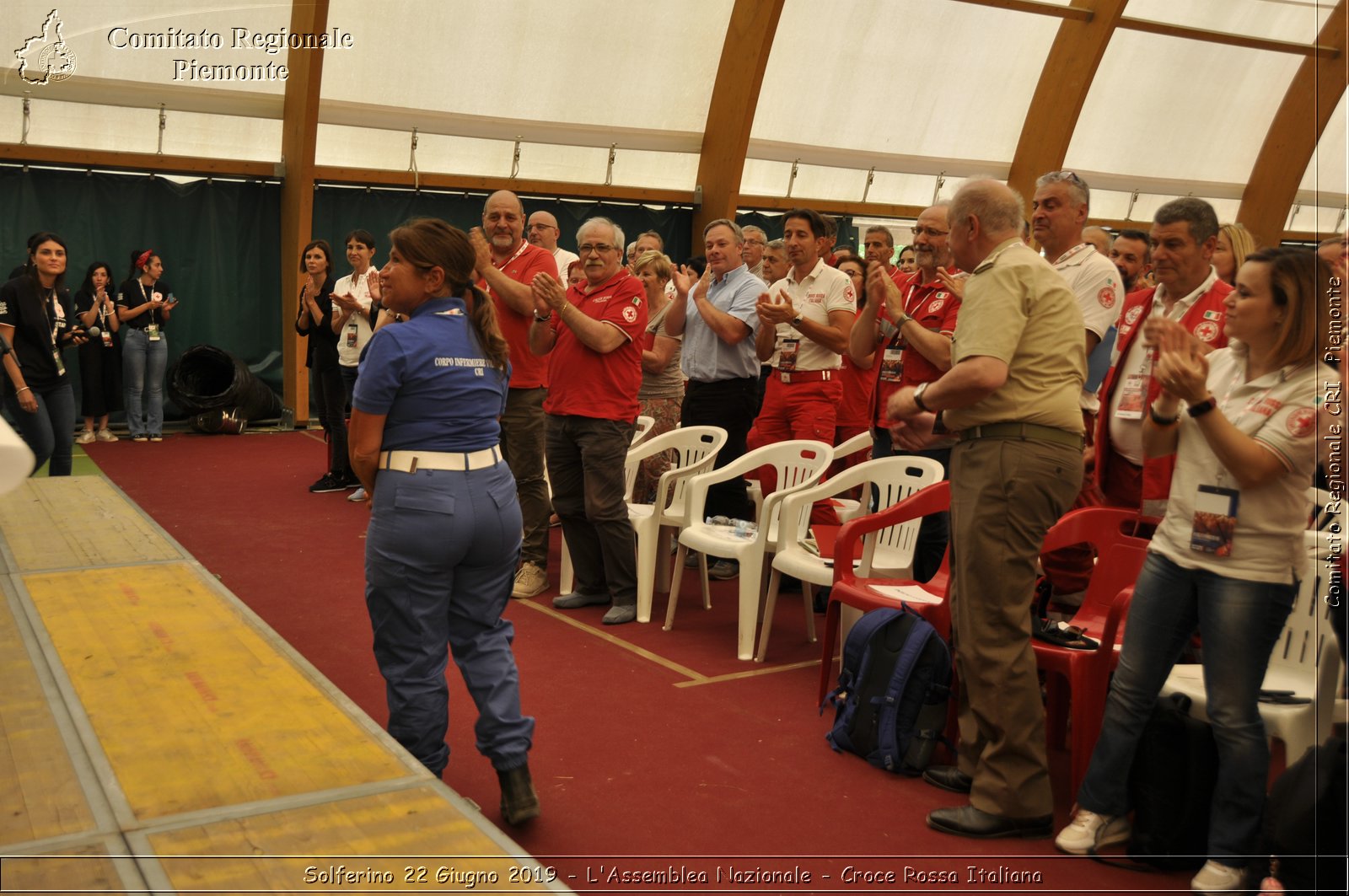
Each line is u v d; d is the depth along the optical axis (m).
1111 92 13.84
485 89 11.41
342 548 6.36
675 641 4.71
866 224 13.60
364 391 2.67
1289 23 13.88
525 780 2.87
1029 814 2.90
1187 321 3.47
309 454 9.80
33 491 4.91
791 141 12.80
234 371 10.94
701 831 2.92
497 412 2.86
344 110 10.93
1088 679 3.09
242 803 1.94
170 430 10.99
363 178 11.18
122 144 10.55
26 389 5.85
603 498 4.91
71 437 6.31
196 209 10.95
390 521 2.72
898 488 4.41
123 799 1.94
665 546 5.58
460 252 2.80
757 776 3.30
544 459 5.39
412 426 2.72
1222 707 2.55
